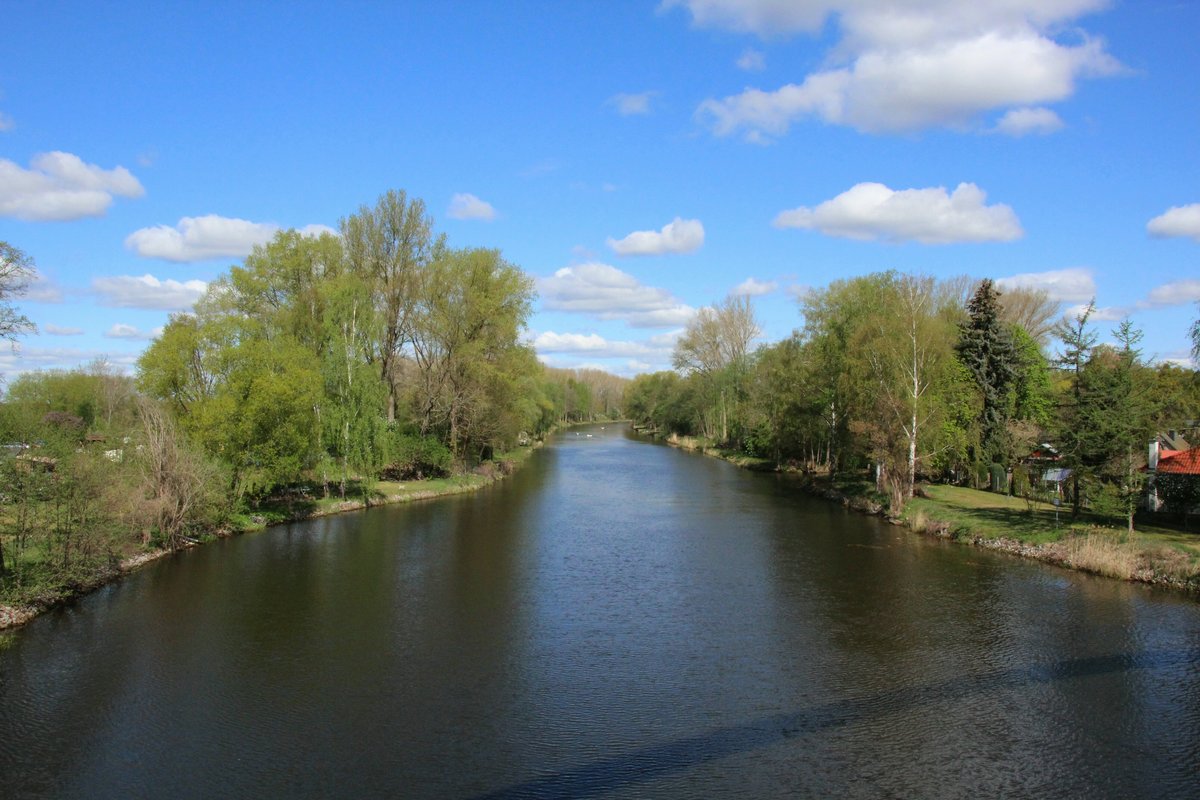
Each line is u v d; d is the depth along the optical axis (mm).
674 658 18797
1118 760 13656
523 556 30297
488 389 53844
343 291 42781
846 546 32406
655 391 122188
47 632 20375
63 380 61000
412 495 47281
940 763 13547
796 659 18703
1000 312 54125
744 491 51906
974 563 29000
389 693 16562
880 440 39438
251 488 36406
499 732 14719
